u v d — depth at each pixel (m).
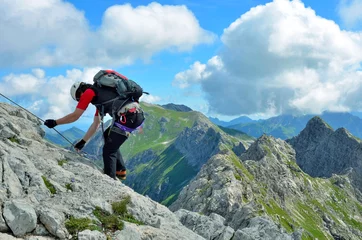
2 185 10.12
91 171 13.42
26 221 9.16
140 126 12.58
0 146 11.69
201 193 158.12
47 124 12.12
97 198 11.48
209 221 24.16
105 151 13.05
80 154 15.12
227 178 166.12
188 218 25.34
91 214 10.62
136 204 12.23
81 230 9.84
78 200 10.98
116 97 11.87
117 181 13.38
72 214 10.27
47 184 11.48
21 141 13.92
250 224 26.75
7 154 11.42
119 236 10.32
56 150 14.37
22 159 11.73
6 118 14.96
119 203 11.67
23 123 15.69
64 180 12.20
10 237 8.83
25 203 9.65
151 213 12.60
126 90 11.92
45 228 9.49
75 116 11.84
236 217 103.00
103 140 13.04
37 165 12.53
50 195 11.06
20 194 10.38
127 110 11.92
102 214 10.94
